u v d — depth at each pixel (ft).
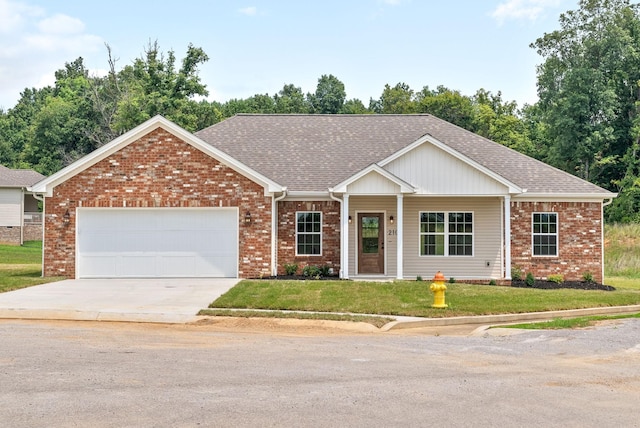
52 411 24.30
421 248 84.12
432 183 79.82
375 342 41.45
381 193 77.20
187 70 177.06
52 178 75.41
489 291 65.05
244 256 76.59
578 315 57.77
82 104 234.38
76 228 76.02
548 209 83.71
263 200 76.59
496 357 36.65
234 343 39.88
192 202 76.13
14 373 30.25
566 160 183.11
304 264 80.94
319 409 25.17
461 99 213.87
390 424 23.38
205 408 25.02
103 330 44.04
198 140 75.72
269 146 90.63
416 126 97.40
